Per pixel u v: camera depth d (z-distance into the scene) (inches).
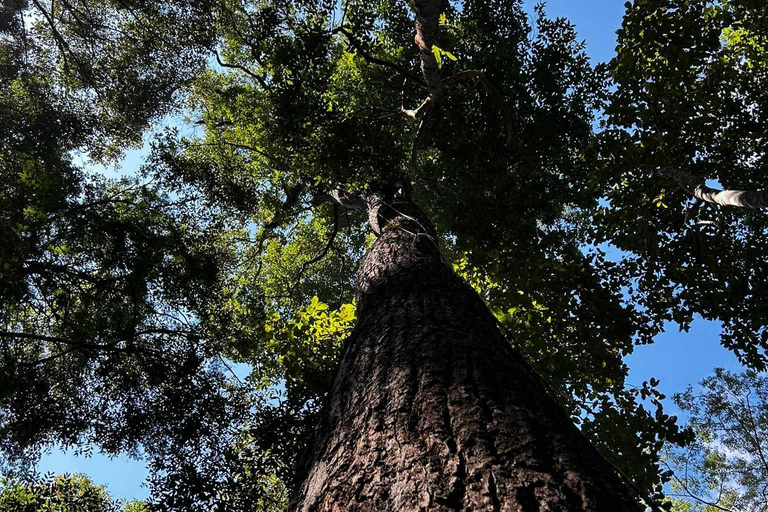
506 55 310.0
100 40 442.6
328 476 62.4
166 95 460.1
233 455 216.4
